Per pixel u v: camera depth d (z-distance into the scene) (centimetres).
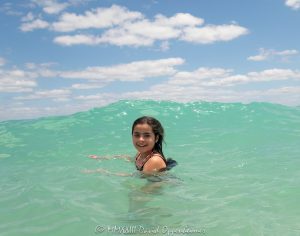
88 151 821
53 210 412
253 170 602
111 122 1266
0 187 529
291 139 902
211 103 1545
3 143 959
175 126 1186
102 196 463
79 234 344
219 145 852
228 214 392
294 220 371
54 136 1047
